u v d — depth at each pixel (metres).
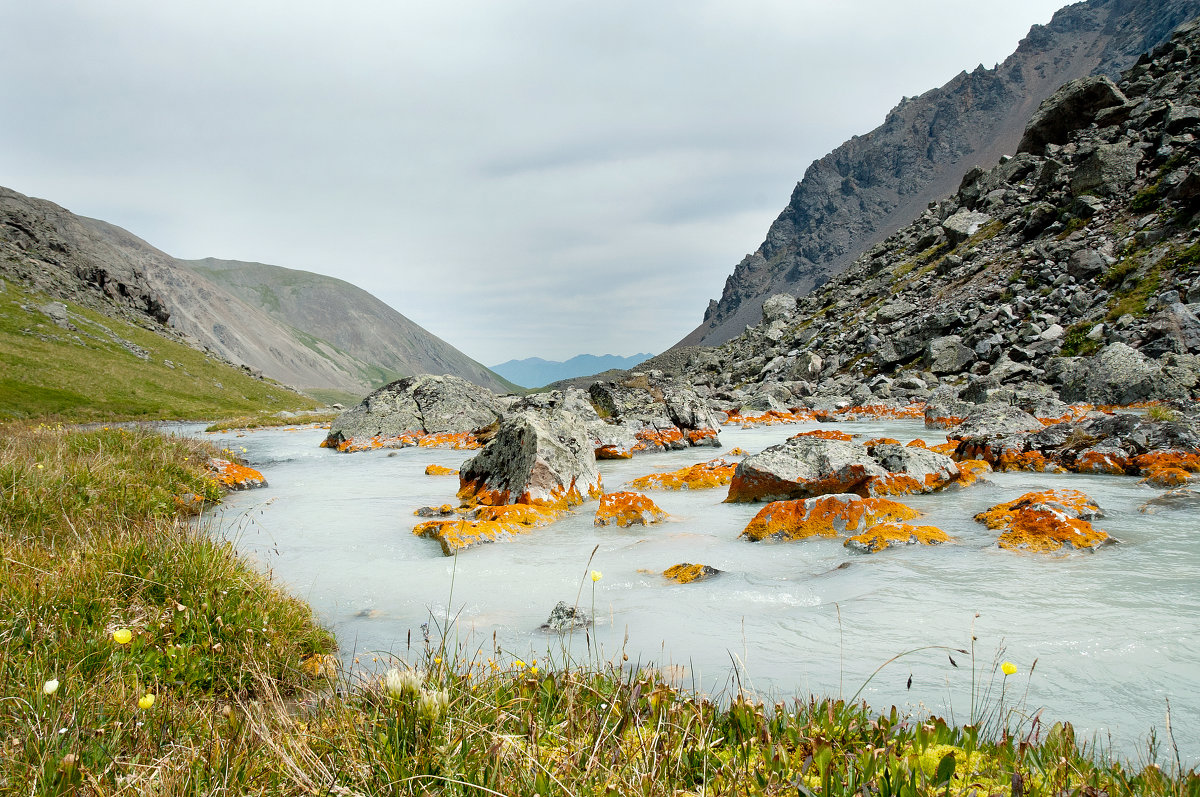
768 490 12.77
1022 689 4.43
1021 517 8.83
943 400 32.62
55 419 47.66
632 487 15.52
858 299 65.19
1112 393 26.88
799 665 5.02
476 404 31.59
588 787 2.66
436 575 8.15
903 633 5.63
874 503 10.00
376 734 3.05
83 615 4.82
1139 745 3.65
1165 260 35.78
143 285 123.94
